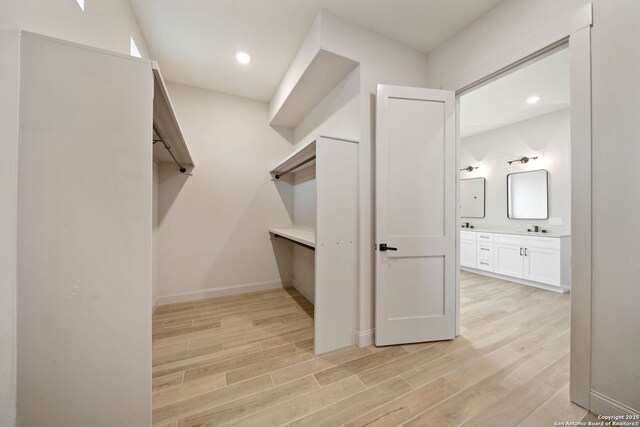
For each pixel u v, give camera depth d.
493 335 2.09
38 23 0.85
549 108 3.50
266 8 1.77
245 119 3.19
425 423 1.21
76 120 0.85
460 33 1.99
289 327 2.25
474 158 4.66
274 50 2.24
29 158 0.80
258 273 3.28
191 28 1.96
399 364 1.69
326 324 1.85
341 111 2.20
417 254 1.93
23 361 0.80
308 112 2.92
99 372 0.88
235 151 3.13
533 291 3.29
